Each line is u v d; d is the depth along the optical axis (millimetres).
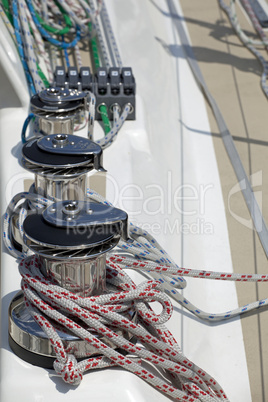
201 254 3520
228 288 3318
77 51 4820
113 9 5645
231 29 5840
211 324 3084
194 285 3287
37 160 2562
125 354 2408
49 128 3500
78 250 2152
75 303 2238
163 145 4199
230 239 3619
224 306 3221
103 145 3795
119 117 4004
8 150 3795
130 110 4047
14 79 4059
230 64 5324
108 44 5059
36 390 2254
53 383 2273
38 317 2295
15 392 2254
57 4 5215
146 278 2982
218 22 5949
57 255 2145
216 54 5473
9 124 4043
